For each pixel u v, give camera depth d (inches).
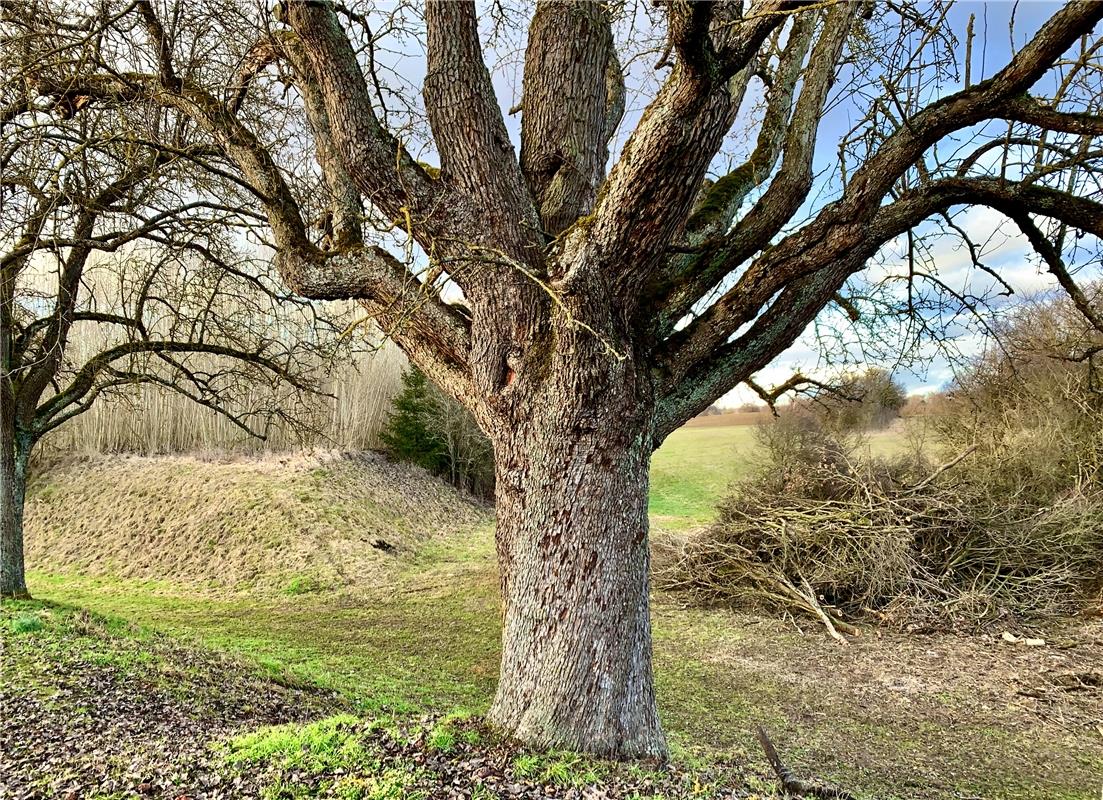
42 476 746.2
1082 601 426.3
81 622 282.7
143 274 363.6
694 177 135.0
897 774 222.2
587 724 150.0
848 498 482.6
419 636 394.9
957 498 450.0
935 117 141.4
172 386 375.9
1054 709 291.1
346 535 629.9
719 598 475.8
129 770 129.0
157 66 232.4
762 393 230.7
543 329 157.9
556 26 173.8
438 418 912.3
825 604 434.0
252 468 745.0
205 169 256.7
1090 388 233.8
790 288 173.6
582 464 153.5
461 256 134.3
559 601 153.1
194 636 371.2
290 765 129.0
